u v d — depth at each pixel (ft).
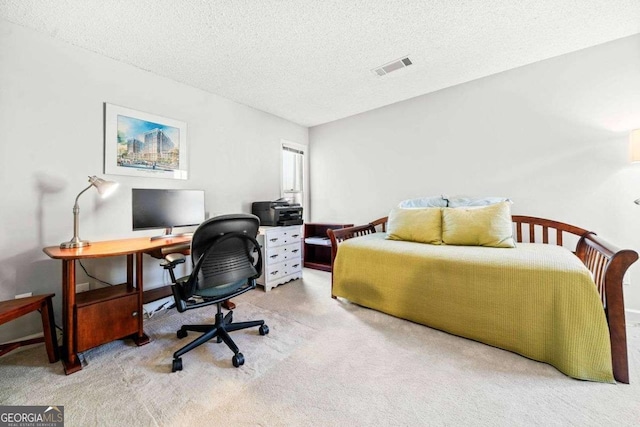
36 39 6.26
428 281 6.67
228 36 6.58
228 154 10.57
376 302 7.66
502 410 4.01
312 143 14.25
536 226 8.15
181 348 5.52
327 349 5.76
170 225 8.05
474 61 7.93
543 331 5.14
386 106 11.39
